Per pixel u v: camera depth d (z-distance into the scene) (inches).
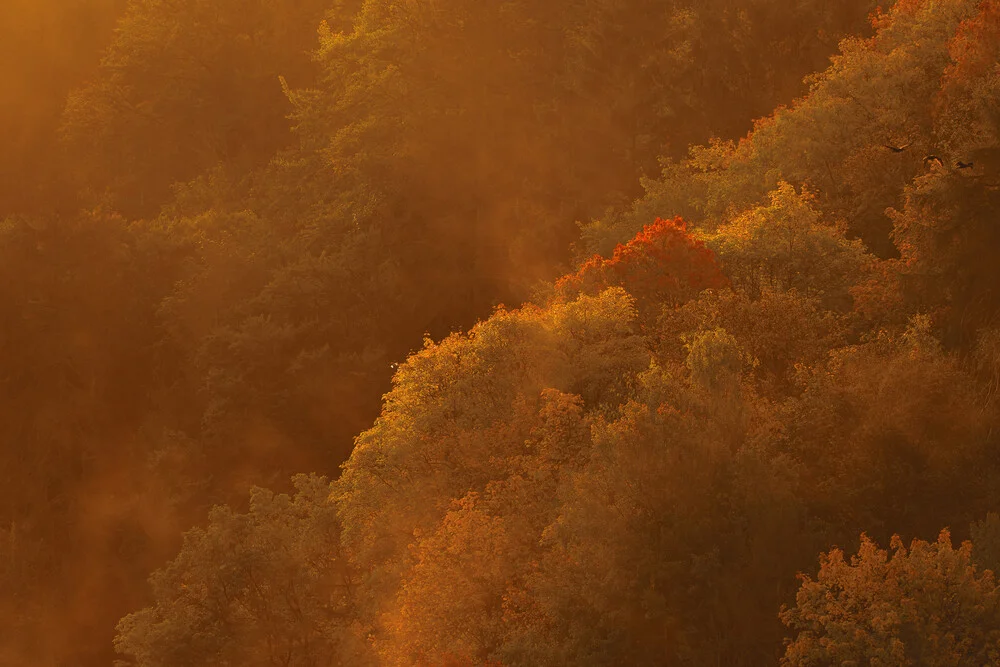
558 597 4872.0
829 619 3902.6
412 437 6358.3
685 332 6186.0
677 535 4640.8
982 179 5969.5
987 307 5807.1
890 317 6279.5
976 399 5211.6
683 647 4495.6
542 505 5600.4
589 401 6353.3
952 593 3863.2
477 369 6491.1
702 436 4940.9
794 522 4628.4
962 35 7175.2
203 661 6520.7
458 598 5413.4
